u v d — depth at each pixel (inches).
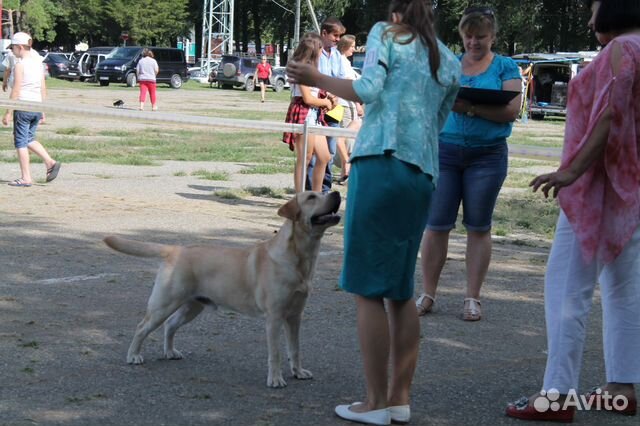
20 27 2252.7
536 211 452.1
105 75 1828.2
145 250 197.9
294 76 159.6
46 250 313.7
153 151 684.7
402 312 169.0
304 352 212.8
